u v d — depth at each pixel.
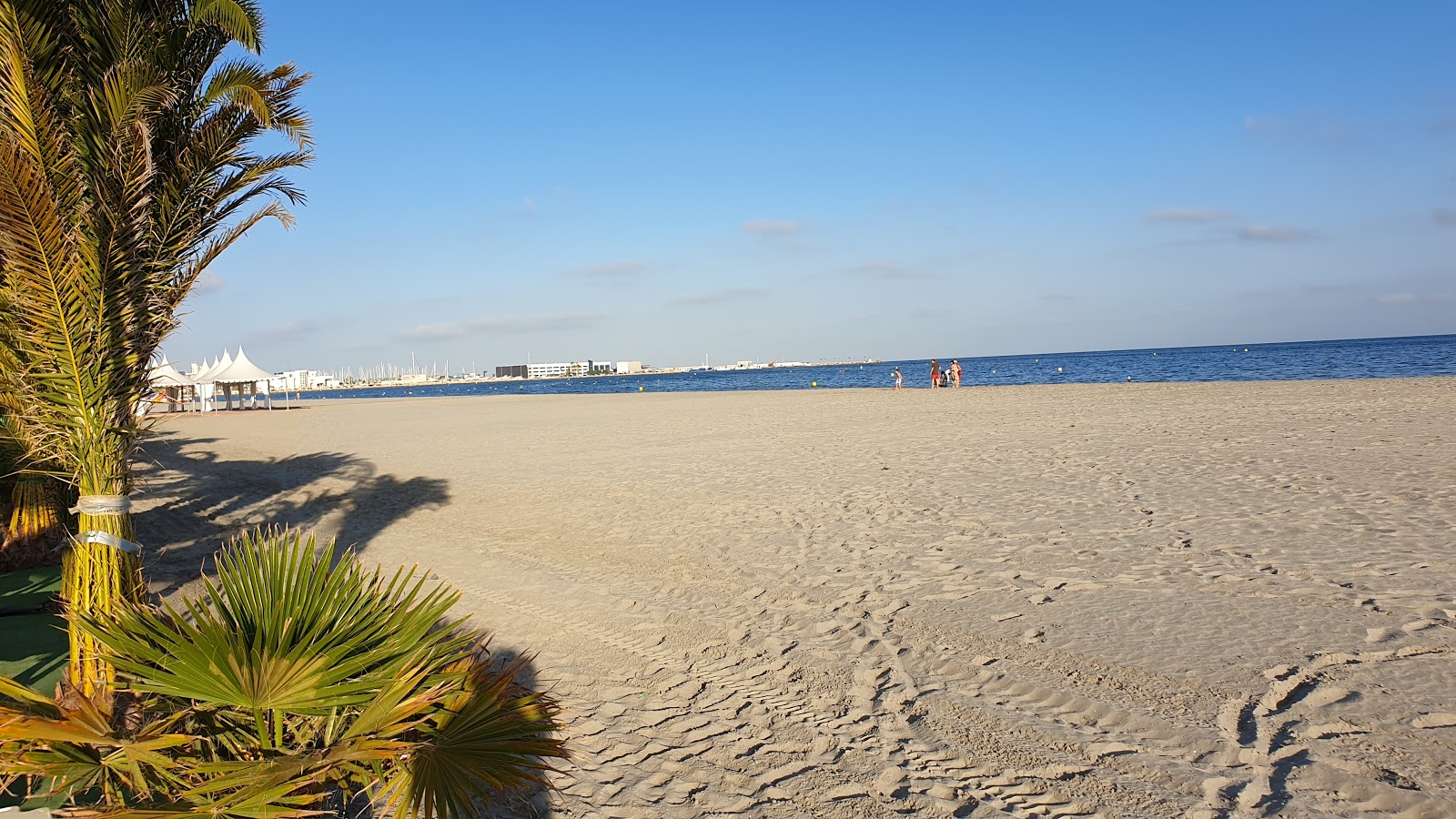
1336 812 3.41
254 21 5.52
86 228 4.54
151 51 5.00
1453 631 5.21
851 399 36.31
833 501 11.20
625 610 6.95
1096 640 5.51
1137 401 25.36
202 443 24.95
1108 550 7.75
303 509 13.12
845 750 4.27
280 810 2.72
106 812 2.63
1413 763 3.72
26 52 4.39
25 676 5.33
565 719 4.86
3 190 4.03
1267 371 56.91
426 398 73.62
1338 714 4.22
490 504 12.80
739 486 13.02
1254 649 5.15
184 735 2.89
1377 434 14.34
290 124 5.72
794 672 5.39
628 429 26.17
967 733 4.36
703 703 4.99
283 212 5.57
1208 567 6.98
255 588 3.54
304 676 2.94
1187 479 11.19
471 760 3.07
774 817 3.67
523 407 45.28
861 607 6.60
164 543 10.53
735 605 6.89
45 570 8.34
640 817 3.73
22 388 4.80
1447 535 7.45
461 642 3.56
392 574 8.62
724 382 121.62
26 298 4.44
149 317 4.86
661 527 10.32
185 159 5.12
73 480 4.79
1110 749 4.07
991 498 10.71
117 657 3.12
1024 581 6.97
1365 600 5.89
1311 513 8.65
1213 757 3.91
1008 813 3.57
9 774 2.78
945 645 5.63
